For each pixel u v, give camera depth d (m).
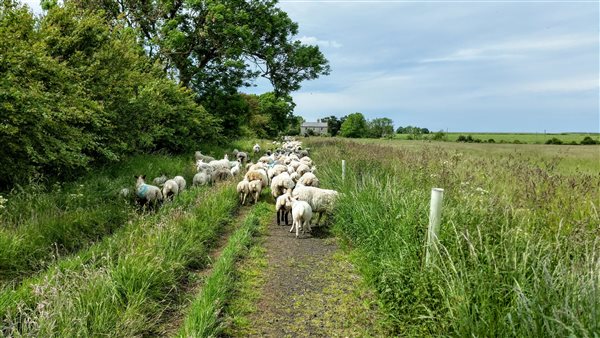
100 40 12.97
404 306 4.26
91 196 8.69
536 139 68.94
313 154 22.92
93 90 12.04
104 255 5.75
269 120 48.84
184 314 4.65
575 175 8.03
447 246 4.60
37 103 8.45
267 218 9.38
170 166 14.39
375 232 5.93
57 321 3.80
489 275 3.82
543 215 5.62
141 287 4.71
